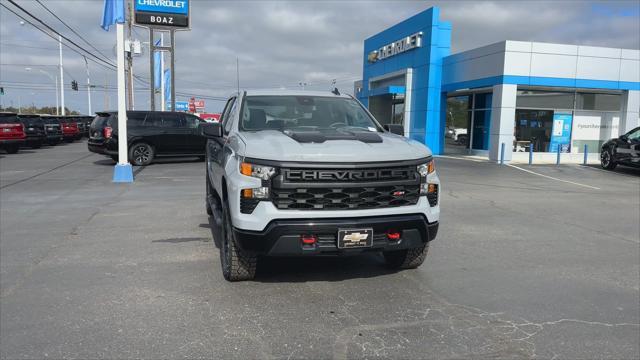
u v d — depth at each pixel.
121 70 13.01
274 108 5.84
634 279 5.37
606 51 22.38
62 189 11.66
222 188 5.38
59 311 4.32
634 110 23.39
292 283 5.07
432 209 4.79
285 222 4.38
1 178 13.70
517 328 4.05
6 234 7.15
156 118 17.84
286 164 4.37
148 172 15.49
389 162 4.57
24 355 3.53
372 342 3.78
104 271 5.45
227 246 5.08
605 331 4.02
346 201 4.47
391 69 30.53
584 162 20.94
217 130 5.66
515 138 23.16
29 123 26.09
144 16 27.86
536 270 5.63
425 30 26.20
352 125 5.82
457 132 27.64
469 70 23.66
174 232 7.30
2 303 4.50
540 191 12.50
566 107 23.66
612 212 9.55
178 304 4.49
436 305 4.53
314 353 3.60
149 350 3.62
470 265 5.78
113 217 8.38
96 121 17.97
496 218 8.71
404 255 5.33
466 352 3.63
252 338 3.82
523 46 21.39
